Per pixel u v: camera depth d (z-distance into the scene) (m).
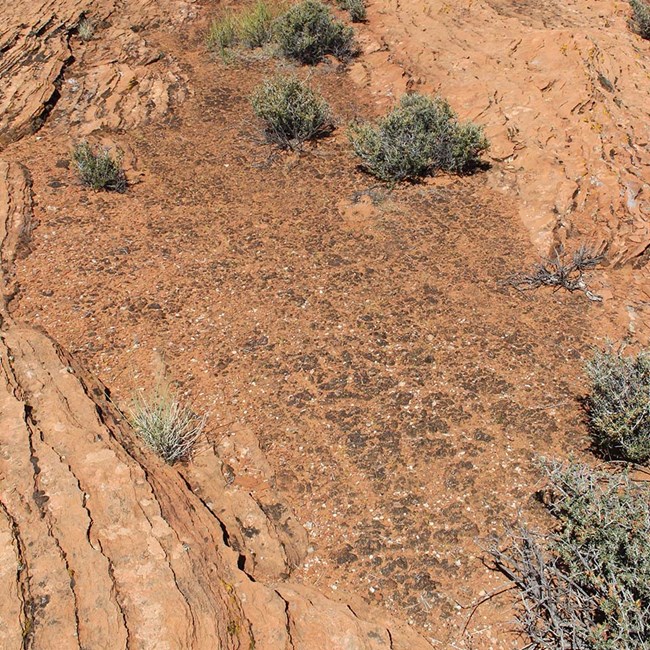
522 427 5.47
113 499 4.23
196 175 8.60
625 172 8.41
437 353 6.16
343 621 4.00
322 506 4.94
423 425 5.48
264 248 7.43
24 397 4.93
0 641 3.23
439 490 5.01
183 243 7.48
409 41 11.43
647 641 3.53
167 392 5.77
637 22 14.05
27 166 8.48
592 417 5.41
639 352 5.73
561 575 4.03
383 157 8.52
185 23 12.25
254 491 5.00
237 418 5.58
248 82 10.67
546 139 8.88
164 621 3.54
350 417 5.57
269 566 4.45
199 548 4.13
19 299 6.70
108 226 7.69
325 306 6.67
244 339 6.31
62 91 9.78
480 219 7.86
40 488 4.15
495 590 4.39
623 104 10.41
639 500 4.24
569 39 10.91
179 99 10.10
